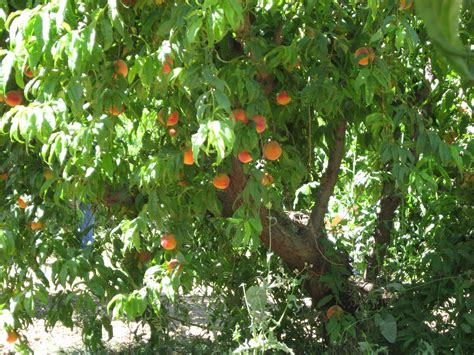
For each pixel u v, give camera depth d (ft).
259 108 9.86
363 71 9.77
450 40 1.35
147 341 16.44
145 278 11.50
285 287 14.06
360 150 14.15
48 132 8.51
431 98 13.48
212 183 11.33
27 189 12.35
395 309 12.90
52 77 8.65
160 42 9.69
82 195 10.44
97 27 8.59
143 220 10.38
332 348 13.41
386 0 9.33
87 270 12.04
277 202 11.87
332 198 16.48
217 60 10.62
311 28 10.73
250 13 10.89
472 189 13.14
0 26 9.20
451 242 13.25
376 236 14.56
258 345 11.35
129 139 12.37
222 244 13.82
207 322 15.28
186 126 10.16
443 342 12.28
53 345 18.02
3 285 13.07
